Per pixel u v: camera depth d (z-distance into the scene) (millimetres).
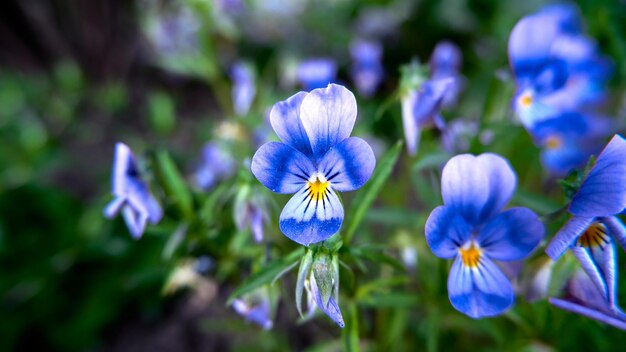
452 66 225
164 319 263
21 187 286
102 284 260
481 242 133
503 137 176
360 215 149
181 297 265
